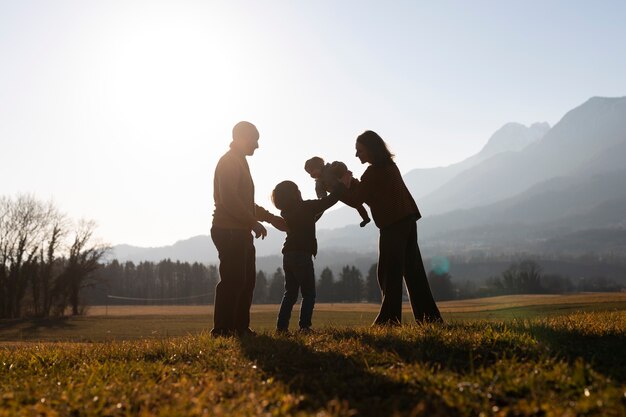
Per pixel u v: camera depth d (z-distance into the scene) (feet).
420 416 11.32
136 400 13.66
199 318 213.25
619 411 10.84
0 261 206.59
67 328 163.32
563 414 10.91
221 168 24.48
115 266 493.36
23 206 208.54
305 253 26.78
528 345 17.03
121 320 201.57
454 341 17.99
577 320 25.14
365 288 499.10
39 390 15.79
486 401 12.11
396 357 16.58
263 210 28.07
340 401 12.98
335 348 18.65
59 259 224.74
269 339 21.54
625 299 178.60
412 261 26.43
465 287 519.60
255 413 12.07
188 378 16.28
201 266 538.06
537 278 450.30
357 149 25.82
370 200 25.90
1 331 161.99
